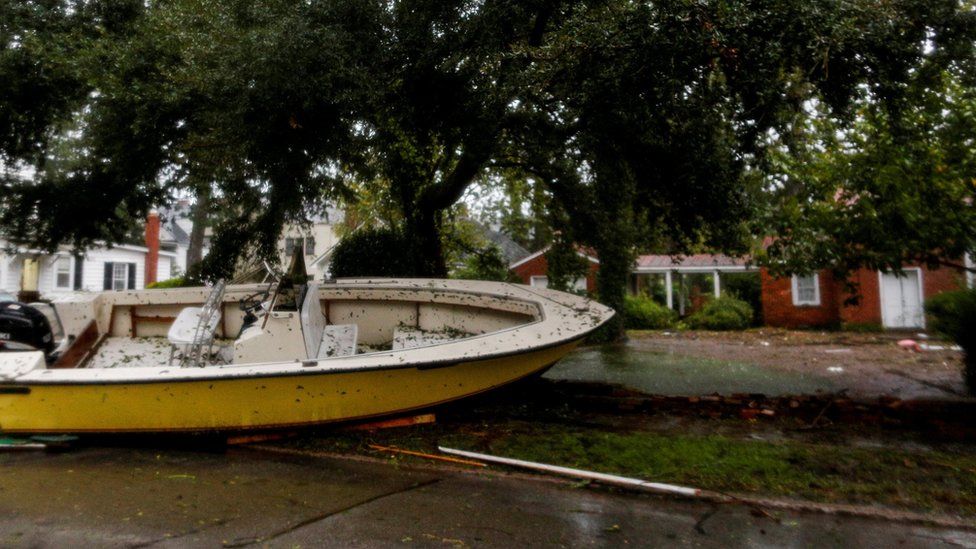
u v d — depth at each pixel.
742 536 3.23
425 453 4.83
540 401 6.83
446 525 3.33
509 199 15.64
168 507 3.60
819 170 6.75
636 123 7.24
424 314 7.14
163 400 4.90
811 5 4.88
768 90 5.42
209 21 6.68
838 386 8.24
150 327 7.00
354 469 4.45
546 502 3.73
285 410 5.07
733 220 8.09
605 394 7.19
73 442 5.13
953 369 9.62
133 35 7.48
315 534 3.19
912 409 6.17
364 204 12.20
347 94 6.30
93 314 6.59
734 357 11.70
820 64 5.14
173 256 26.41
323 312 7.30
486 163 10.20
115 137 7.85
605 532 3.26
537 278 22.89
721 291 21.69
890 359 11.00
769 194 8.04
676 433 5.52
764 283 19.03
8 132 8.45
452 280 7.50
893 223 6.40
